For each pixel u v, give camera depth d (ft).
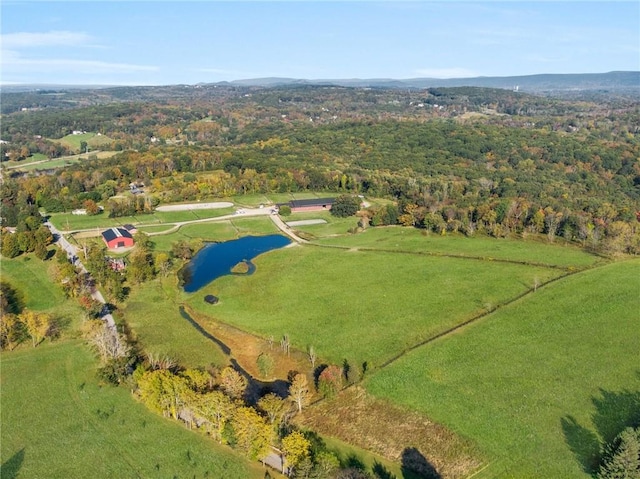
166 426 275.18
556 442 253.85
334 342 368.48
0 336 360.07
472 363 325.42
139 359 346.13
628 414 270.46
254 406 285.43
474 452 252.01
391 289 452.76
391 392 300.81
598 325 363.76
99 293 460.96
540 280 447.83
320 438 268.62
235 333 391.86
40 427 274.98
